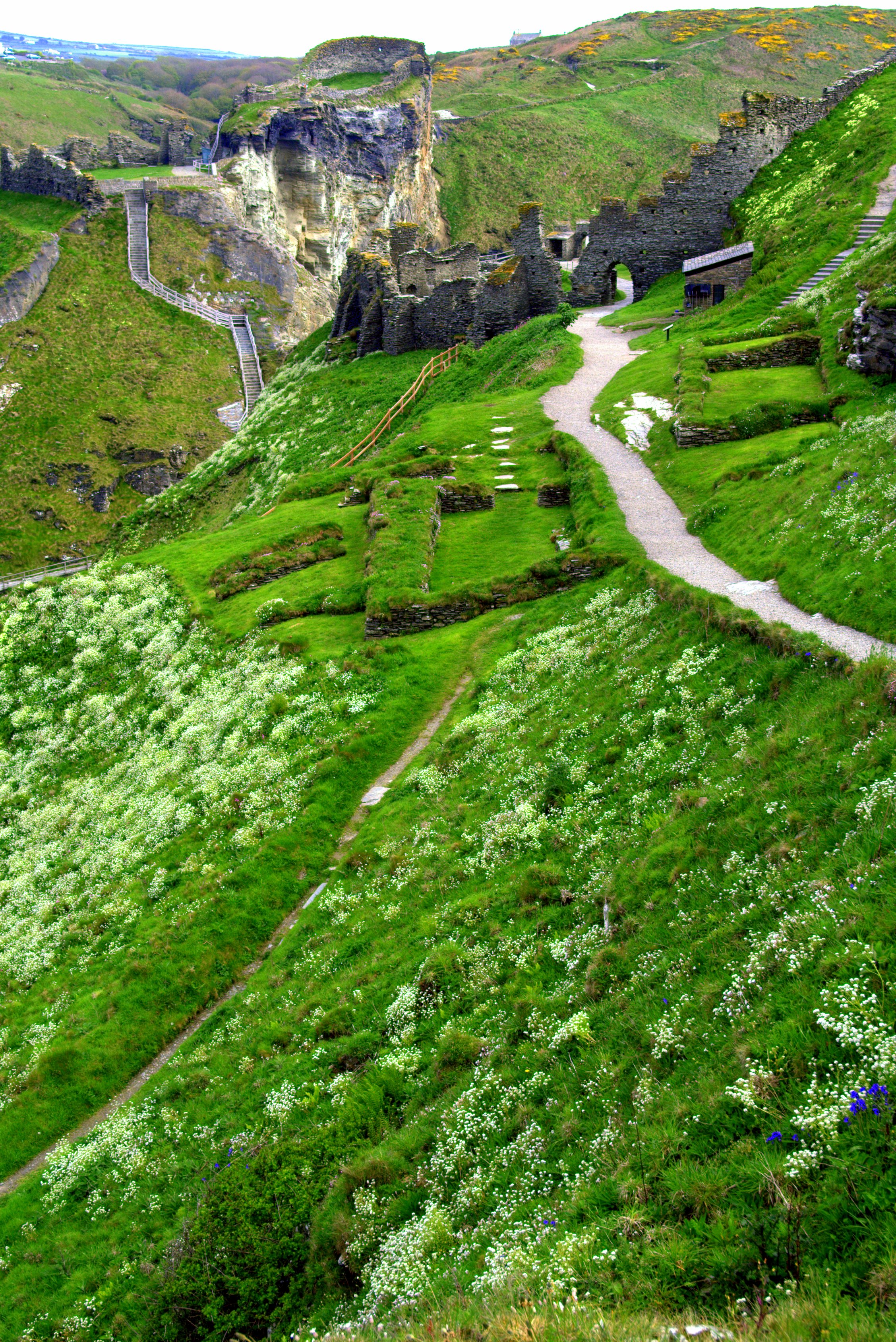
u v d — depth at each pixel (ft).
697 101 632.38
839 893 31.40
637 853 45.73
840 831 34.88
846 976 27.48
